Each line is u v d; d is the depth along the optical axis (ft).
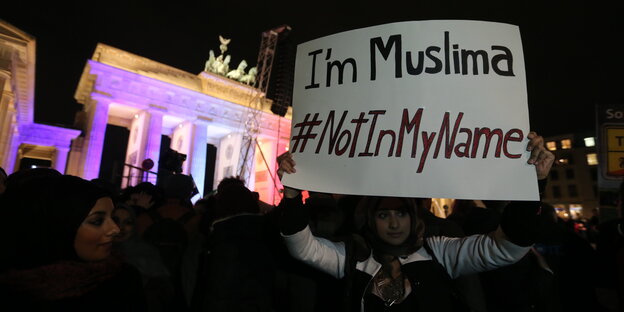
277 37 123.24
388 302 5.96
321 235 8.66
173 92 139.44
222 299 7.75
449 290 6.04
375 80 6.63
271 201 151.84
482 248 5.88
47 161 139.23
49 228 4.12
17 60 69.41
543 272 7.70
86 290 4.31
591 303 9.33
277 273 8.56
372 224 6.22
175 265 9.62
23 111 103.45
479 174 5.80
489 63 6.35
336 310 7.15
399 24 6.76
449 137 6.04
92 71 123.13
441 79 6.33
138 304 5.02
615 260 8.68
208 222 11.05
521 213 5.44
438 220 8.48
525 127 6.01
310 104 7.08
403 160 6.07
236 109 154.92
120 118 150.10
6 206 4.09
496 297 7.77
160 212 10.69
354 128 6.50
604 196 14.70
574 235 10.02
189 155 140.05
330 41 7.23
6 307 3.81
